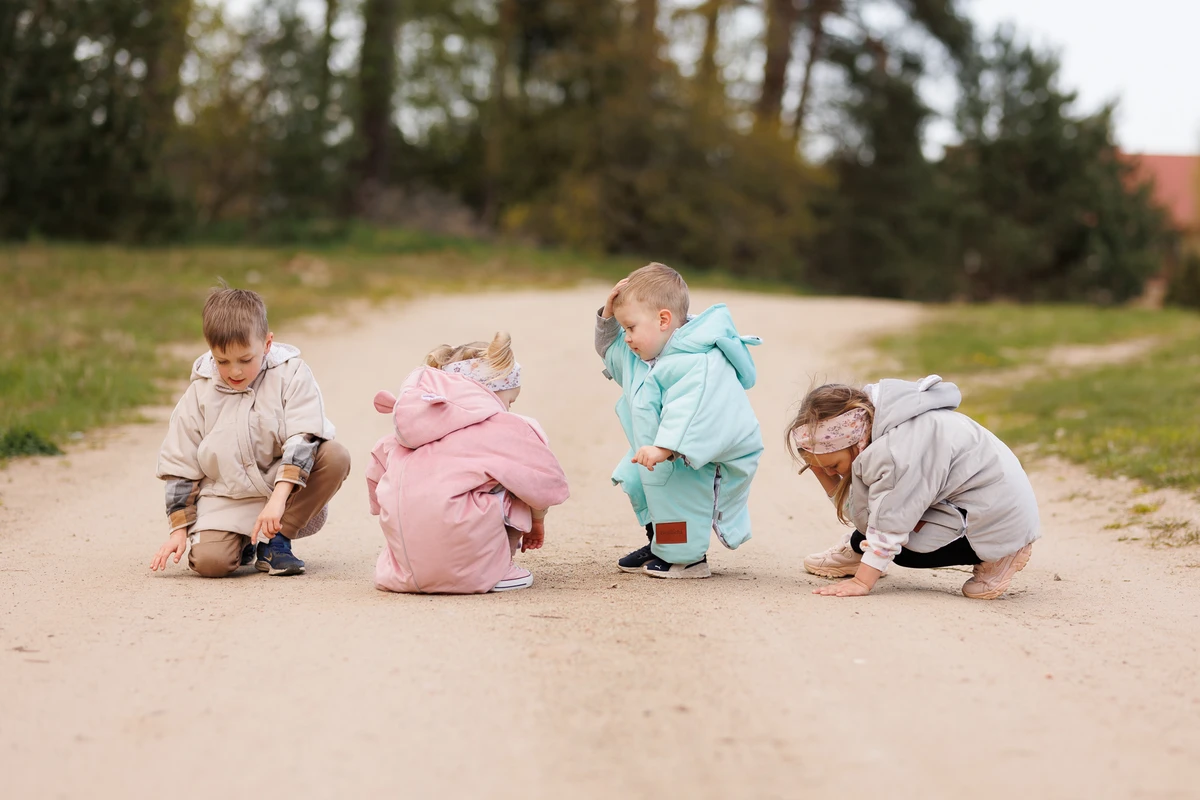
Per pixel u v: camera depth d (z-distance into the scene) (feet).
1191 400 30.83
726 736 8.77
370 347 40.96
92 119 69.15
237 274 58.59
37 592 13.39
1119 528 19.08
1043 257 92.02
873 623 12.07
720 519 14.71
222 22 86.79
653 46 105.50
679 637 11.35
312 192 89.45
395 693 9.67
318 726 8.95
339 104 90.17
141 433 26.81
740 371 14.49
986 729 8.99
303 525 15.28
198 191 87.20
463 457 13.74
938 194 100.07
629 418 14.90
